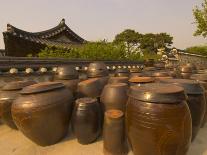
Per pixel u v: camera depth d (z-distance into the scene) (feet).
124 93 12.90
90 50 38.81
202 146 11.69
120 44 45.75
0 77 17.47
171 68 31.91
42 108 10.81
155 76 18.21
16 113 11.12
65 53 35.50
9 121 14.03
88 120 11.57
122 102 12.74
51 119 11.15
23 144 12.51
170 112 8.64
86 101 12.05
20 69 18.97
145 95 9.05
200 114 11.74
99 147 11.86
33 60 20.39
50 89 11.50
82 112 11.54
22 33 33.81
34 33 39.83
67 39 50.06
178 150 9.15
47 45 36.78
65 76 17.24
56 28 45.85
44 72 20.71
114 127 10.57
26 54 35.86
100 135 13.08
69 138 13.03
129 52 48.08
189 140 9.50
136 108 9.27
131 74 20.86
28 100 10.96
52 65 21.81
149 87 9.99
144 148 9.35
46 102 10.95
